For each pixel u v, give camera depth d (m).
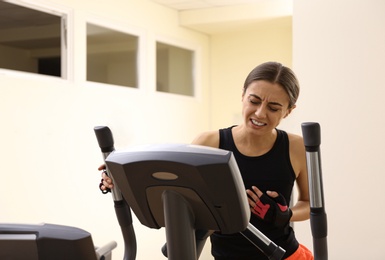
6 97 5.03
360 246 4.61
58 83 5.56
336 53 4.70
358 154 4.62
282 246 1.86
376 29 4.57
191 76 7.88
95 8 6.06
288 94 1.69
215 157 1.09
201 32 7.90
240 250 1.85
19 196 5.12
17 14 5.27
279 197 1.53
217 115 8.05
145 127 6.82
